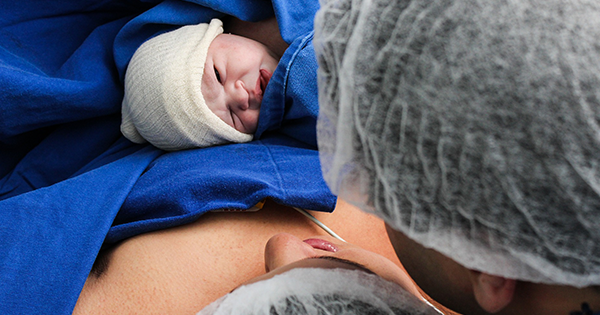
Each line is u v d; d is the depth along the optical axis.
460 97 0.41
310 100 1.32
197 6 1.44
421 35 0.43
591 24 0.39
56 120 1.37
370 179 0.50
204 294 1.00
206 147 1.42
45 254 0.99
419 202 0.46
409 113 0.44
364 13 0.48
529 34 0.39
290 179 1.20
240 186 1.14
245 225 1.15
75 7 1.48
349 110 0.48
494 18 0.41
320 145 0.55
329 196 1.16
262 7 1.43
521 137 0.39
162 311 0.96
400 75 0.44
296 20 1.37
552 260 0.42
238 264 1.07
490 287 0.46
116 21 1.56
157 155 1.41
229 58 1.41
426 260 0.53
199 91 1.35
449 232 0.46
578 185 0.39
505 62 0.39
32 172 1.40
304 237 1.17
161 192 1.15
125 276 1.01
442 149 0.42
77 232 1.05
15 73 1.22
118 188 1.18
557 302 0.47
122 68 1.47
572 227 0.41
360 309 0.52
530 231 0.42
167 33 1.42
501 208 0.42
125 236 1.13
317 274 0.56
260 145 1.34
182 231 1.12
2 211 1.02
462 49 0.41
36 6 1.41
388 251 1.19
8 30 1.37
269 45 1.52
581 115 0.37
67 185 1.14
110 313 0.96
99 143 1.50
